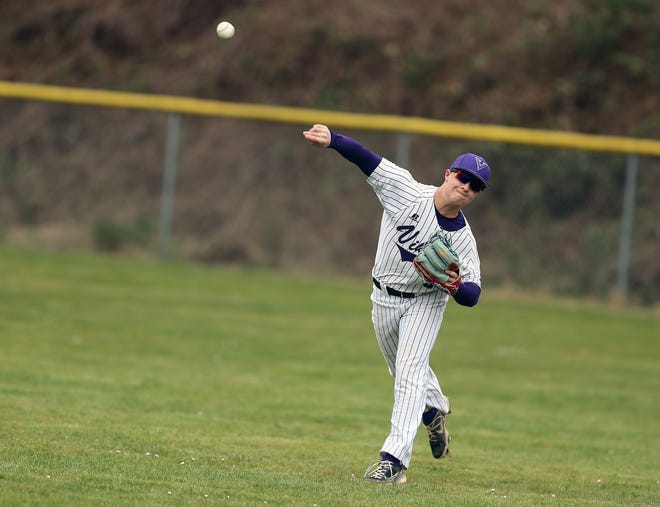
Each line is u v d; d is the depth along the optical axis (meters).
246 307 52.38
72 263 61.75
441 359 43.41
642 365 44.97
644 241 63.47
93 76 88.62
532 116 79.25
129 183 72.44
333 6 90.12
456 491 20.45
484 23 86.62
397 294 21.11
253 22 89.44
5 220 71.50
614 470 24.67
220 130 74.12
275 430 26.61
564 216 65.31
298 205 68.94
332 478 20.66
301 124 72.62
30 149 74.62
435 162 68.75
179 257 66.75
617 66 81.75
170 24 91.81
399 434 20.67
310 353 42.00
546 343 48.91
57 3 94.69
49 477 18.42
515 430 29.98
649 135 76.56
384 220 20.98
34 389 29.55
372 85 82.88
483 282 63.91
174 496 17.70
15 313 45.22
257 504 17.56
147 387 31.94
